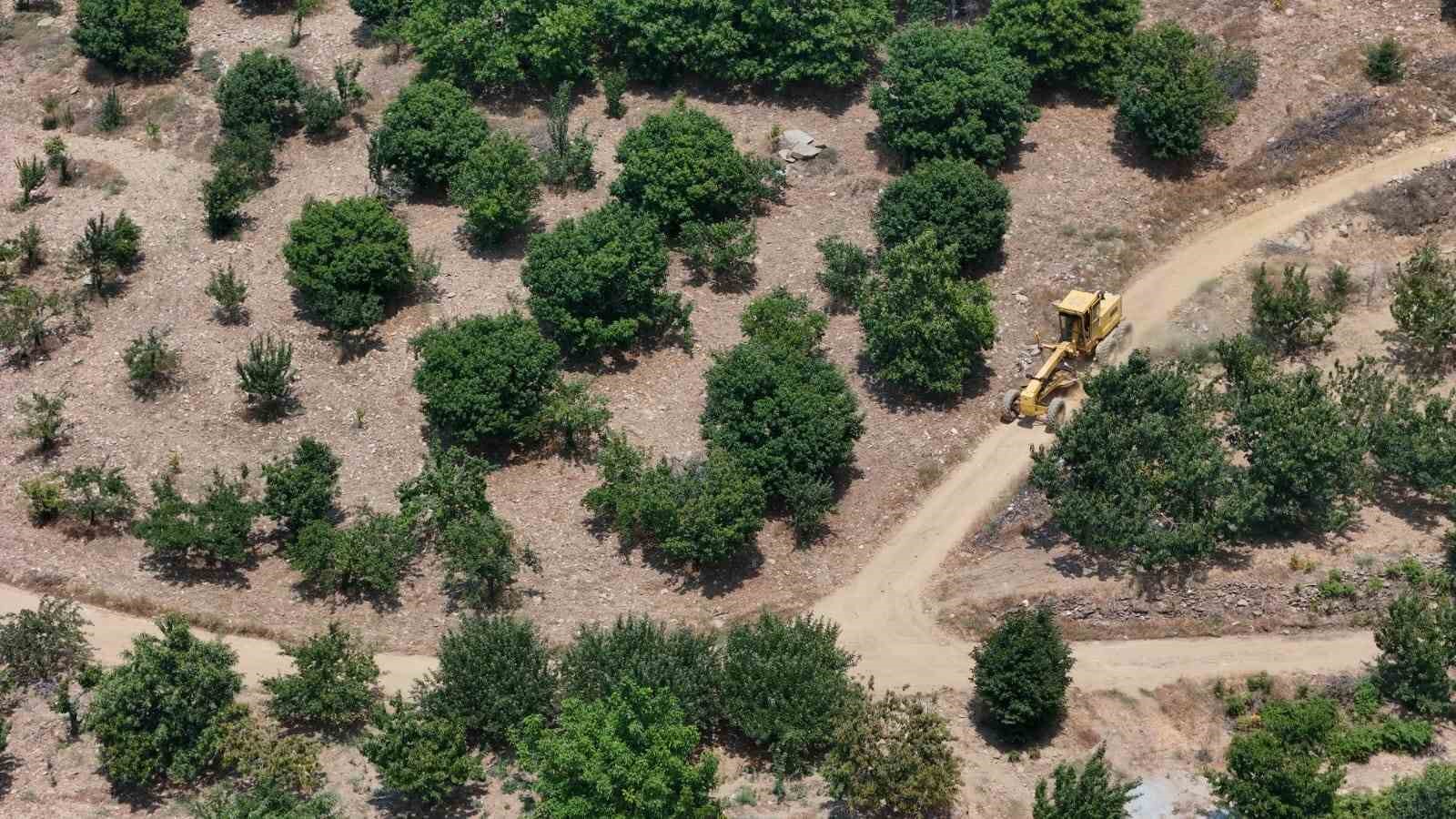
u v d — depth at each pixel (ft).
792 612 175.32
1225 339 203.00
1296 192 231.50
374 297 207.51
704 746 156.76
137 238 222.07
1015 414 199.00
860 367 206.49
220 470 190.49
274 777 146.61
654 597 177.37
